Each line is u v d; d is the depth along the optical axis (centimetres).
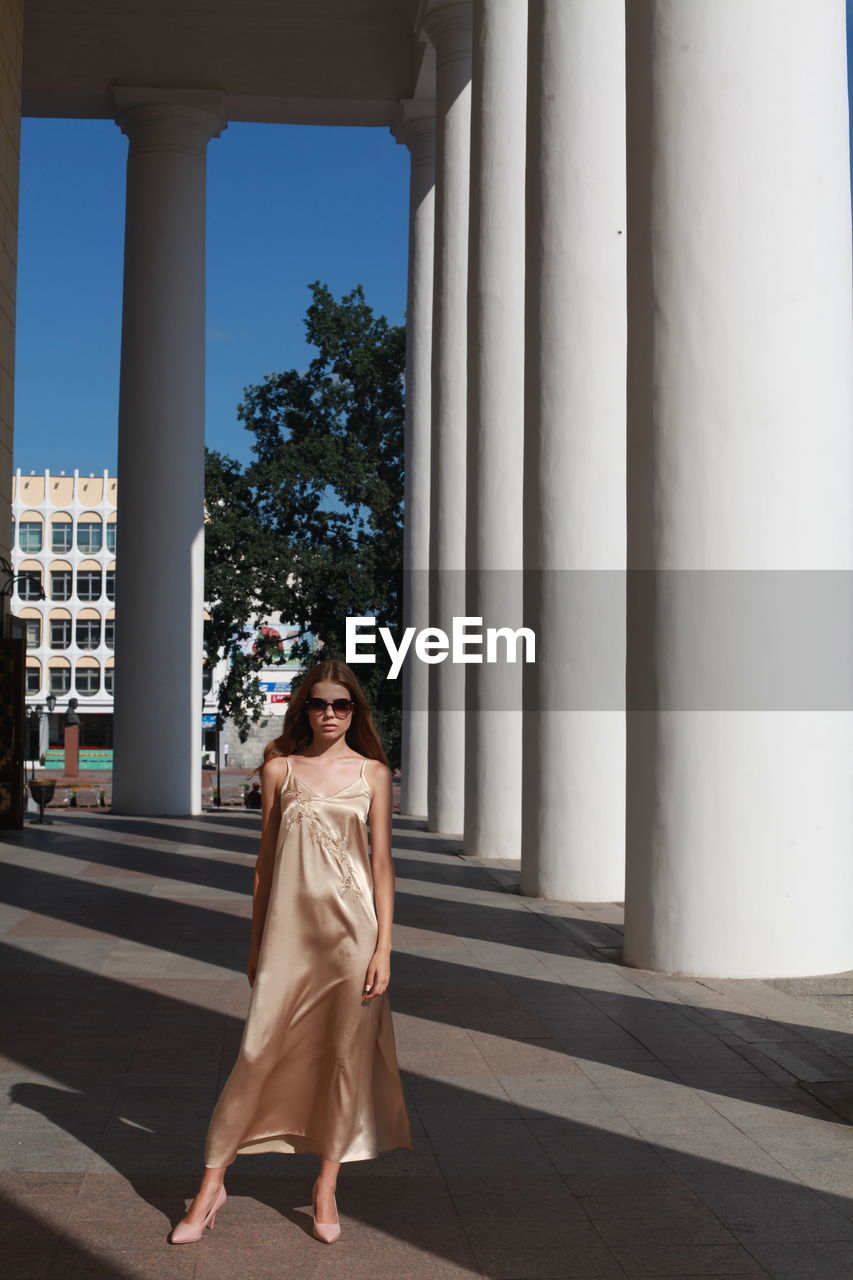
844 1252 444
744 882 923
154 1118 582
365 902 474
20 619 2072
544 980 923
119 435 2444
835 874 938
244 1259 434
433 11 2169
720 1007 827
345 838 478
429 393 2630
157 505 2414
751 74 930
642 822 965
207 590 4025
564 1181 512
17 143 2000
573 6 1355
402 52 2556
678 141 943
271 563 4016
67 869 1593
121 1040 727
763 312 923
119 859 1709
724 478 923
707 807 928
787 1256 440
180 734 2441
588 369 1344
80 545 8638
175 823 2277
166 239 2428
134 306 2430
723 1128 581
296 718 506
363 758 494
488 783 1778
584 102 1353
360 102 2556
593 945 1075
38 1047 710
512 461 1748
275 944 469
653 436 951
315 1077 467
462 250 2183
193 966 958
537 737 1371
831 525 935
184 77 2478
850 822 948
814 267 934
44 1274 418
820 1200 493
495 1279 421
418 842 2048
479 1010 822
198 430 2461
